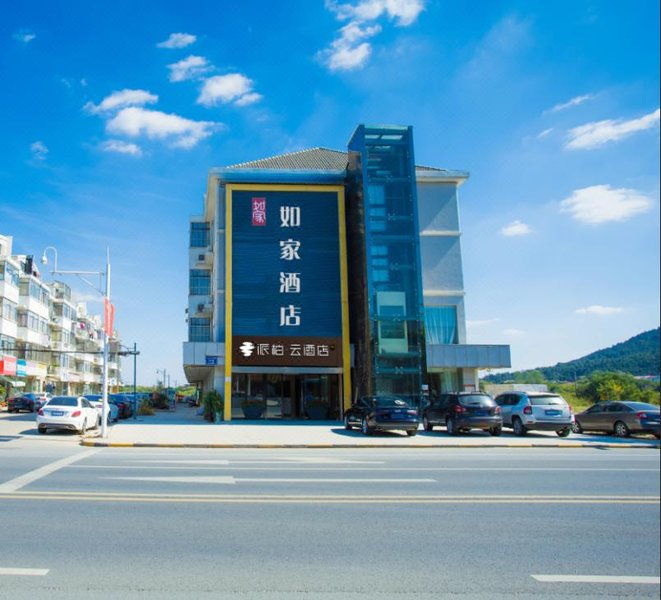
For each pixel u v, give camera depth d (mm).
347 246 32188
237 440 18719
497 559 5836
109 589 4922
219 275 30984
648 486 10094
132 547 6094
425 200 33344
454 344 29891
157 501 8367
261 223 31062
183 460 13492
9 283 51062
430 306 32188
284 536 6598
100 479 10328
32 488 9305
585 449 17219
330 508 8062
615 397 29578
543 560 5812
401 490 9555
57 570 5371
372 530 6906
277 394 30422
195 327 44219
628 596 4867
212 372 35688
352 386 30375
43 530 6715
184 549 6051
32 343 56656
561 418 21031
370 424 20469
